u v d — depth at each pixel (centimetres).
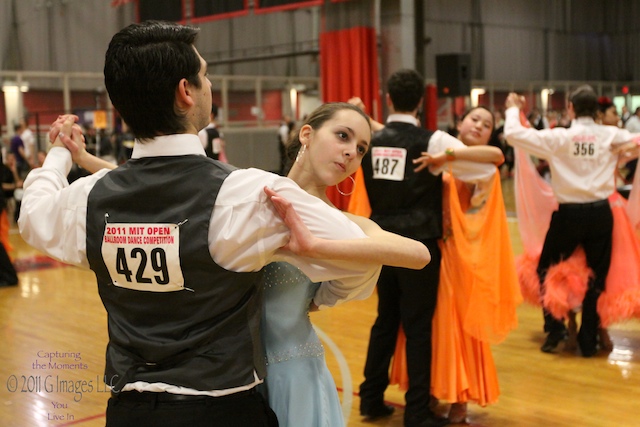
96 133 1077
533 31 2059
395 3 811
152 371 144
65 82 1414
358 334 493
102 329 522
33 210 157
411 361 329
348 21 827
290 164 199
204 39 1689
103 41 1553
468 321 325
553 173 439
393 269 331
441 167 320
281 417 168
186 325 142
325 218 146
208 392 141
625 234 441
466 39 1892
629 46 2145
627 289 434
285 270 170
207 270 141
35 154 1166
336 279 159
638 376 405
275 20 1728
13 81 1400
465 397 331
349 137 178
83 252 152
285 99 1730
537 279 454
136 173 147
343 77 830
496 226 331
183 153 146
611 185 443
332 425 174
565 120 1578
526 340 480
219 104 1661
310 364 171
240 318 146
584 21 2188
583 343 443
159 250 141
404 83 327
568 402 368
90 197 150
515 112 446
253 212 140
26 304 608
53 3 1482
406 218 323
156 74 142
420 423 328
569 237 439
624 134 445
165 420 141
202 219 140
